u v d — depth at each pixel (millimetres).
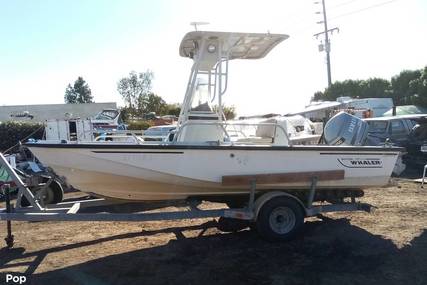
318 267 5176
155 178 6039
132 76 53688
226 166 6152
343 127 7043
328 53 36312
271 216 6180
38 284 4781
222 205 8656
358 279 4785
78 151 5793
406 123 14289
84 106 41250
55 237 6617
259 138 7020
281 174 6336
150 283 4770
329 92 37438
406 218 7398
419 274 4906
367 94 40438
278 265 5273
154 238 6531
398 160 7922
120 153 5848
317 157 6523
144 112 47812
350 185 6852
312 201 6516
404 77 39375
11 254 5828
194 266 5293
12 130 20484
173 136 6906
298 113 18828
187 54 7574
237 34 6703
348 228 6840
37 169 11078
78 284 4770
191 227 7145
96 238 6547
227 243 6242
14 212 5934
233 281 4785
